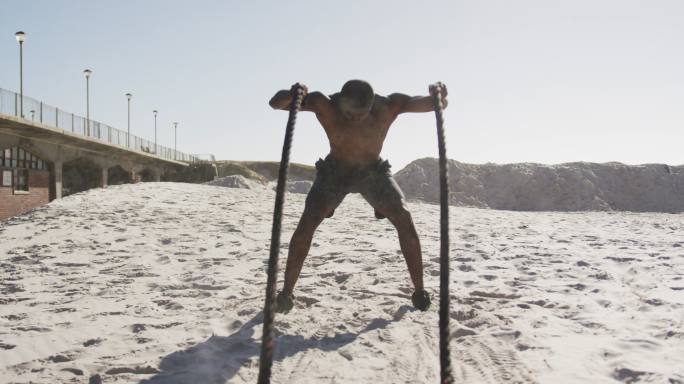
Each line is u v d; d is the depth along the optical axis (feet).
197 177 180.96
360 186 12.96
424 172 127.34
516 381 9.04
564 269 21.08
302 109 12.09
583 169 128.16
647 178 124.98
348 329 12.39
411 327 12.41
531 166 131.75
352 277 19.03
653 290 16.88
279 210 7.24
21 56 77.46
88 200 53.21
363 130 12.41
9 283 19.45
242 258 24.26
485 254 24.90
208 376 9.35
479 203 118.11
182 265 22.80
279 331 12.18
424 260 22.93
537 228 43.01
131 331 12.64
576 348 10.70
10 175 80.94
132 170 140.56
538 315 13.60
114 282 19.17
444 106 11.87
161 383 9.11
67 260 24.44
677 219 65.57
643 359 9.89
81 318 13.84
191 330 12.44
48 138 87.25
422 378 9.34
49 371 9.75
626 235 37.37
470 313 13.75
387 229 36.86
